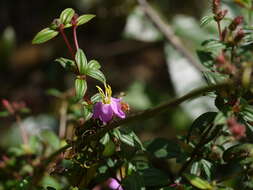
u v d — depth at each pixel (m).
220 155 0.58
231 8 1.01
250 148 0.54
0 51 1.45
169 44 1.27
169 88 1.54
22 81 1.61
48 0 1.73
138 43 1.70
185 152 0.58
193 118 1.22
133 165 0.58
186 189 0.54
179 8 1.43
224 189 0.52
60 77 1.54
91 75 0.56
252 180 0.53
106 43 1.70
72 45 1.57
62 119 0.79
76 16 0.57
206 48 0.57
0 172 0.73
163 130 1.31
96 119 0.56
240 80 0.49
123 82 1.60
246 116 0.52
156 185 0.58
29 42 1.71
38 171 0.59
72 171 0.58
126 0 1.28
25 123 1.25
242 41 0.56
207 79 0.54
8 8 1.74
